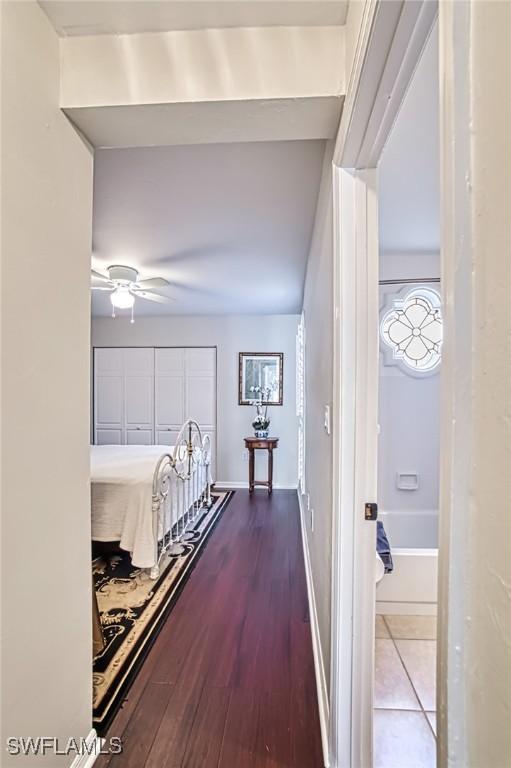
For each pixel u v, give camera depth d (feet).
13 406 3.40
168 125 4.28
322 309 6.04
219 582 8.84
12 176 3.37
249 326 18.21
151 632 6.97
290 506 14.82
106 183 6.22
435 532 10.77
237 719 5.09
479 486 1.26
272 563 9.82
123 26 3.85
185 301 15.15
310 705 5.32
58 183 3.99
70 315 4.21
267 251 9.41
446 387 1.43
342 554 4.06
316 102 3.88
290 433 18.03
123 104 3.95
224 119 4.17
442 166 1.42
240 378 18.19
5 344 3.31
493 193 1.16
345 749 4.07
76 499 4.33
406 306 10.72
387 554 7.29
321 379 6.25
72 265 4.25
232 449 18.28
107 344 18.65
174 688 5.63
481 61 1.20
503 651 1.15
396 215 7.70
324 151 5.35
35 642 3.67
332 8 3.62
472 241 1.26
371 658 4.06
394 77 2.80
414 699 5.59
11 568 3.37
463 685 1.32
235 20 3.76
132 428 18.63
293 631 7.00
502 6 1.10
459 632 1.34
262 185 6.31
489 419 1.21
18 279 3.45
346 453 4.04
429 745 4.86
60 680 4.04
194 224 7.82
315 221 7.34
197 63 3.90
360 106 3.13
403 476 10.89
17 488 3.45
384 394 10.88
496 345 1.18
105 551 10.04
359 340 4.02
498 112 1.13
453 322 1.37
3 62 3.26
